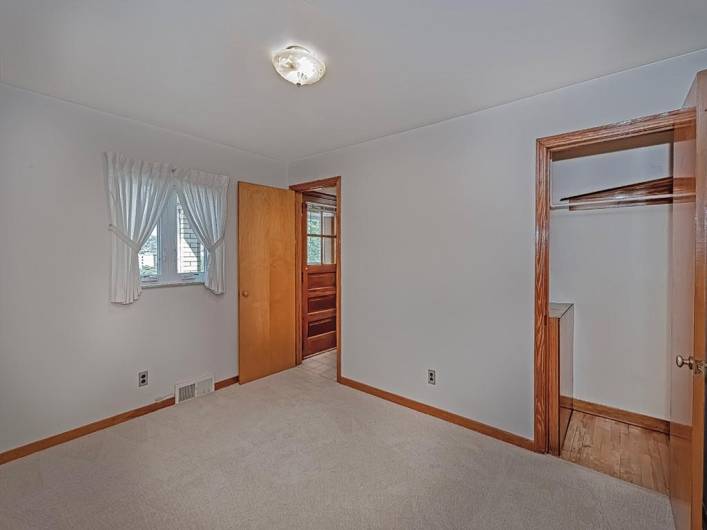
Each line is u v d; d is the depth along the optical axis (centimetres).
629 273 283
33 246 236
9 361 228
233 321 360
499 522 177
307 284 441
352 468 220
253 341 370
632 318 283
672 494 181
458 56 187
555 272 312
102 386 269
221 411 299
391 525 175
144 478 210
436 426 274
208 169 332
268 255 383
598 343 296
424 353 296
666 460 230
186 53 186
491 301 257
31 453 235
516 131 242
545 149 230
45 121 238
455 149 272
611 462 228
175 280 317
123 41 175
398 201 309
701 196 137
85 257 259
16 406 231
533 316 238
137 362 289
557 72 204
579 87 217
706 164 136
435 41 174
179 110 260
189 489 200
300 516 181
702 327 138
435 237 286
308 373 393
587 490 200
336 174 359
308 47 179
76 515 180
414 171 298
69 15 154
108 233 270
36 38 172
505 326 250
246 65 197
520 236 242
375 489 201
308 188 390
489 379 259
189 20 158
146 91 230
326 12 152
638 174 274
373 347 333
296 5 148
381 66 197
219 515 181
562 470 218
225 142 335
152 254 302
